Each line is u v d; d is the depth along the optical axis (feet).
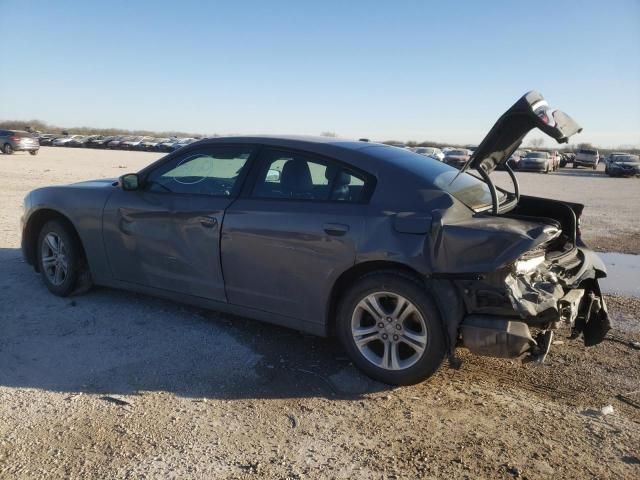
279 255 12.73
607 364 13.30
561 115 11.54
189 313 15.78
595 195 65.10
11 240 24.68
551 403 11.30
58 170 72.33
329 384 11.91
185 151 15.05
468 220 11.39
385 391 11.67
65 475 8.57
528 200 14.56
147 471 8.72
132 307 16.15
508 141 12.26
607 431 10.23
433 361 11.31
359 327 12.17
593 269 13.55
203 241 13.88
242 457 9.18
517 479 8.75
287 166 13.37
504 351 10.69
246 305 13.67
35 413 10.32
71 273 16.47
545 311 10.53
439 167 13.67
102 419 10.21
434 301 11.16
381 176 12.24
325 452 9.38
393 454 9.36
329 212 12.27
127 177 15.11
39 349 13.14
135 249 15.19
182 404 10.85
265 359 13.03
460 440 9.84
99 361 12.62
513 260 10.32
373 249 11.51
